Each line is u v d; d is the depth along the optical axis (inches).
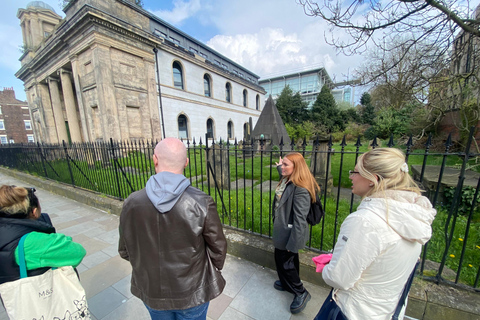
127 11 512.1
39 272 43.3
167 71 675.4
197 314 46.3
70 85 596.1
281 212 70.2
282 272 73.0
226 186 209.2
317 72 1745.8
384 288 35.7
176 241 41.3
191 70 786.2
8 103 1387.8
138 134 553.0
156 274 42.4
